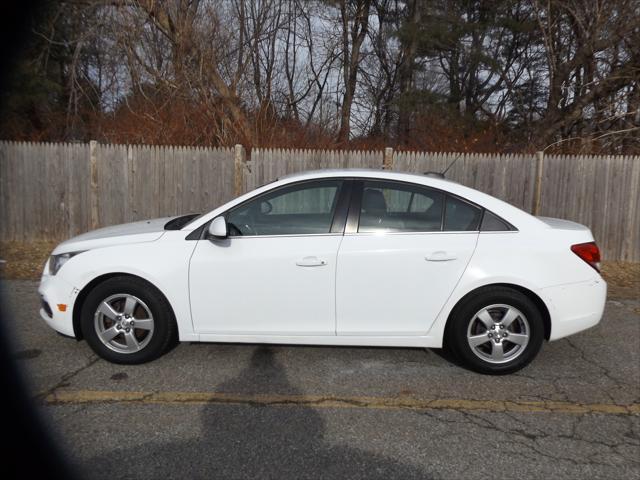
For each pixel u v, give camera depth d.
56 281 4.16
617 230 8.69
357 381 4.00
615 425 3.40
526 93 17.23
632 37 11.64
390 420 3.41
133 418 3.37
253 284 4.02
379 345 4.09
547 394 3.84
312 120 15.44
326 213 4.13
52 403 3.55
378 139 14.45
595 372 4.26
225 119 11.41
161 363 4.25
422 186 4.15
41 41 14.48
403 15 19.28
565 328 4.07
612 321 5.61
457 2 17.50
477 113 18.17
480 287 4.02
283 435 3.20
